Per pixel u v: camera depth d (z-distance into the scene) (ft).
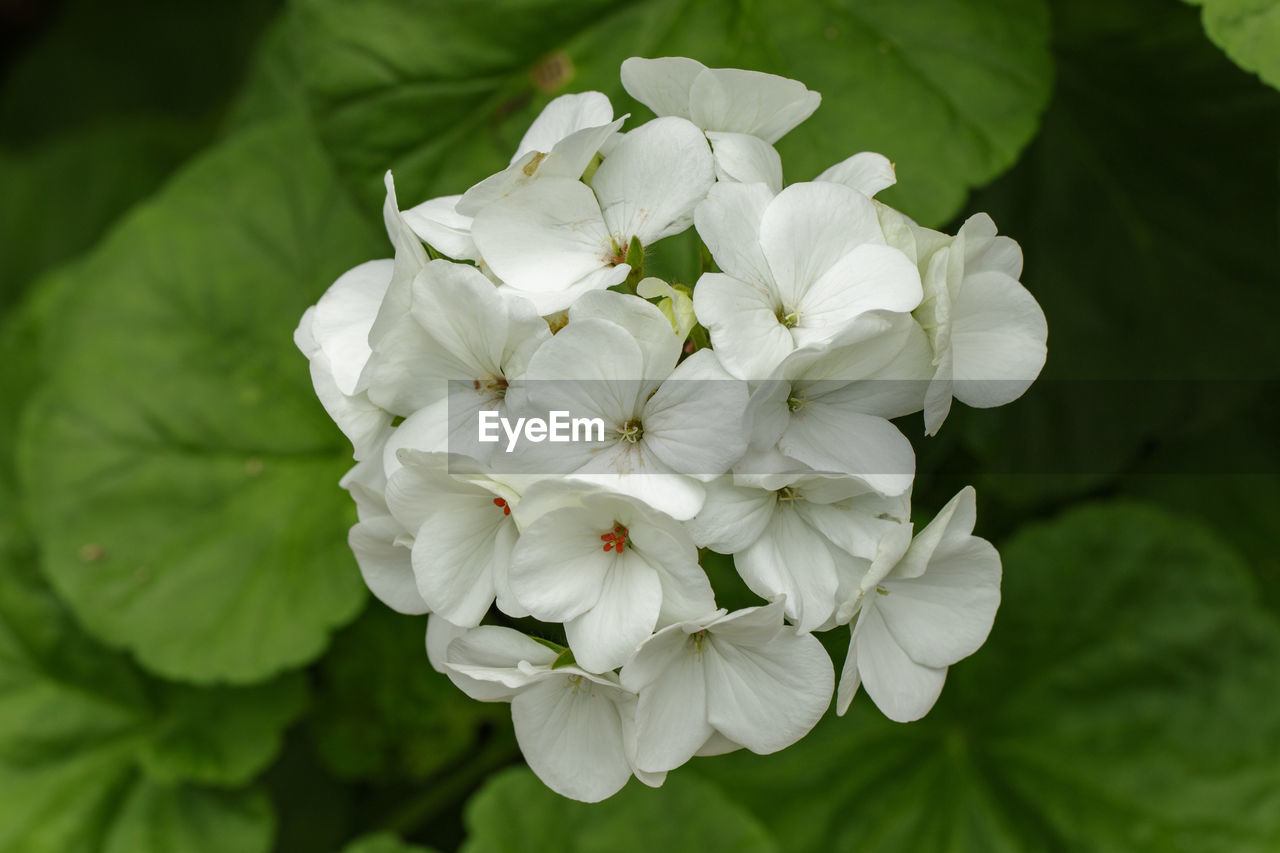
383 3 1.79
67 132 3.02
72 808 1.99
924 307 1.42
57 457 2.05
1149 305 1.92
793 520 1.43
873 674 1.45
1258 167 1.88
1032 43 1.74
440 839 2.12
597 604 1.41
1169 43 1.85
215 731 2.02
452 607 1.44
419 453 1.40
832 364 1.42
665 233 1.46
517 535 1.43
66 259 2.75
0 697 2.06
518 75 1.78
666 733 1.43
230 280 2.05
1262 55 1.65
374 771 2.02
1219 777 1.91
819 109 1.73
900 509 1.43
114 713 2.07
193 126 2.88
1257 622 1.92
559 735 1.44
